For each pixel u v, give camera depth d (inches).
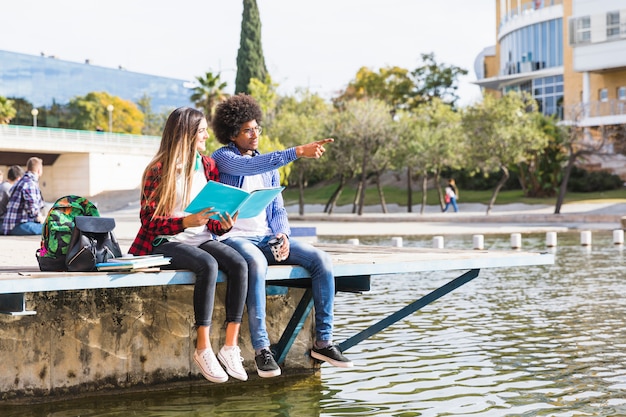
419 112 1889.8
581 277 544.7
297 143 1697.8
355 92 2898.6
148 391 244.2
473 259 248.7
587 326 353.4
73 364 232.7
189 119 216.2
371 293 477.1
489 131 1476.4
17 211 526.6
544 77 2231.8
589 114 1844.2
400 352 304.0
